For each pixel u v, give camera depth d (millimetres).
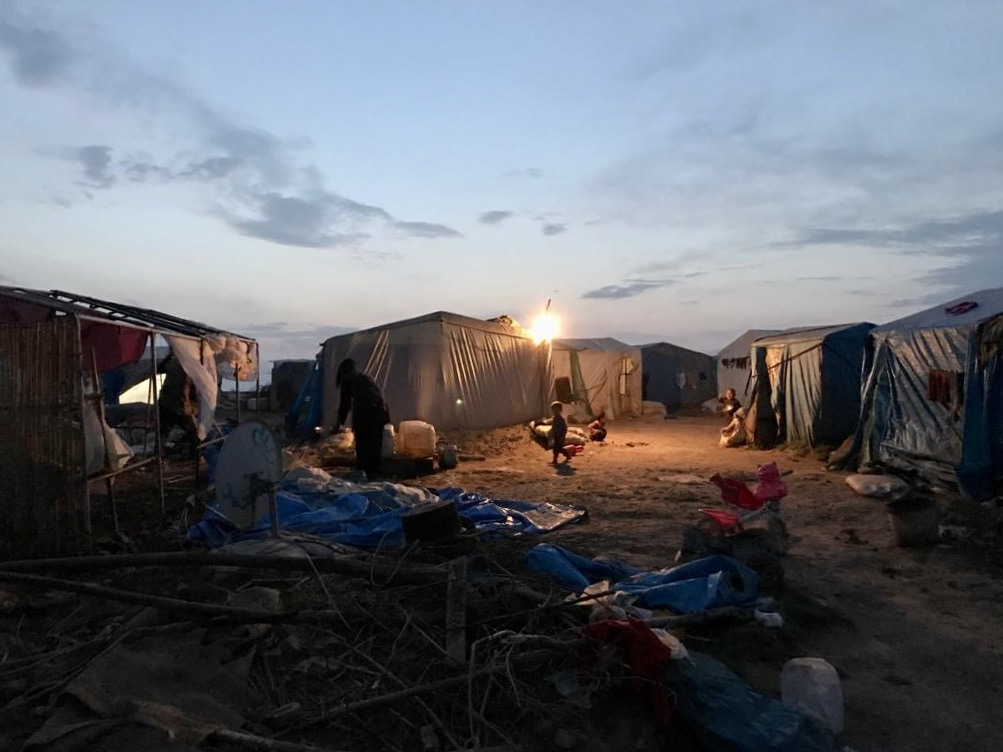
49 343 6938
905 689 5023
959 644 5711
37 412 6930
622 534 8695
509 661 4508
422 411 16984
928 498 8406
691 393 35438
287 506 8766
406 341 17203
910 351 12297
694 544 6773
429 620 5219
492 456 15812
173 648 4574
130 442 14344
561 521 9141
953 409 10930
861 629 5980
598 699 4527
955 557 7895
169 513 9234
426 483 12406
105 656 4320
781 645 5438
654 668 4473
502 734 4109
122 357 9266
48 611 5555
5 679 4430
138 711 3850
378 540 7605
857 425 14133
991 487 10125
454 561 5801
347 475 12000
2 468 6887
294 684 4516
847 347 15820
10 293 7762
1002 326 10078
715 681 4449
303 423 17703
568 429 18906
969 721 4645
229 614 4840
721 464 15055
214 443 12148
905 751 4352
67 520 6922
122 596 4918
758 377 18078
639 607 5746
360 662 4793
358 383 12695
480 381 18578
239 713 4129
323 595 5762
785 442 17422
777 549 6684
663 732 4363
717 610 5582
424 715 4238
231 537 7676
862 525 9398
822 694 4484
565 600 5492
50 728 3711
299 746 3777
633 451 17391
